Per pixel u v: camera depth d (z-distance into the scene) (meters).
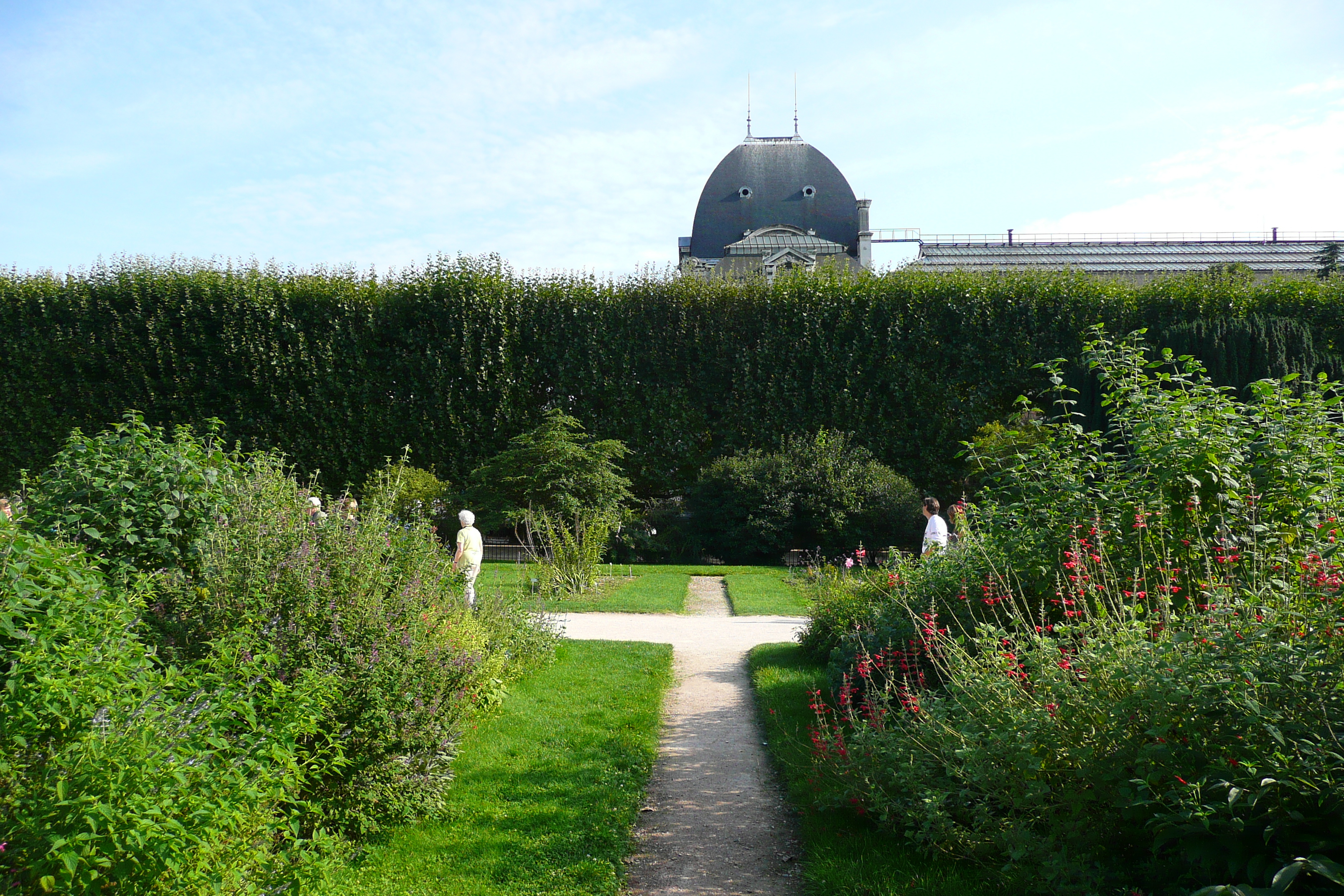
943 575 6.54
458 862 4.41
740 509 18.97
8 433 21.03
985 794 4.10
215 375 21.19
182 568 5.54
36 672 3.15
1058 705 3.87
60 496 5.55
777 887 4.29
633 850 4.71
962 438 21.09
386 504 6.62
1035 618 5.45
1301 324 18.92
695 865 4.53
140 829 2.77
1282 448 5.02
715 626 11.33
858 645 6.56
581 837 4.69
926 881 3.98
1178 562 4.98
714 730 6.88
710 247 48.56
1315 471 4.89
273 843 3.80
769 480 18.97
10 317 21.12
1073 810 3.71
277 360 21.08
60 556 3.95
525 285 22.19
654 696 7.54
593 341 21.70
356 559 5.22
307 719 4.00
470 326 21.44
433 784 5.15
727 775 5.87
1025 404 6.35
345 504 6.45
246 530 5.14
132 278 21.38
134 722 3.15
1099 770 3.64
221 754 3.53
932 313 21.38
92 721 3.09
